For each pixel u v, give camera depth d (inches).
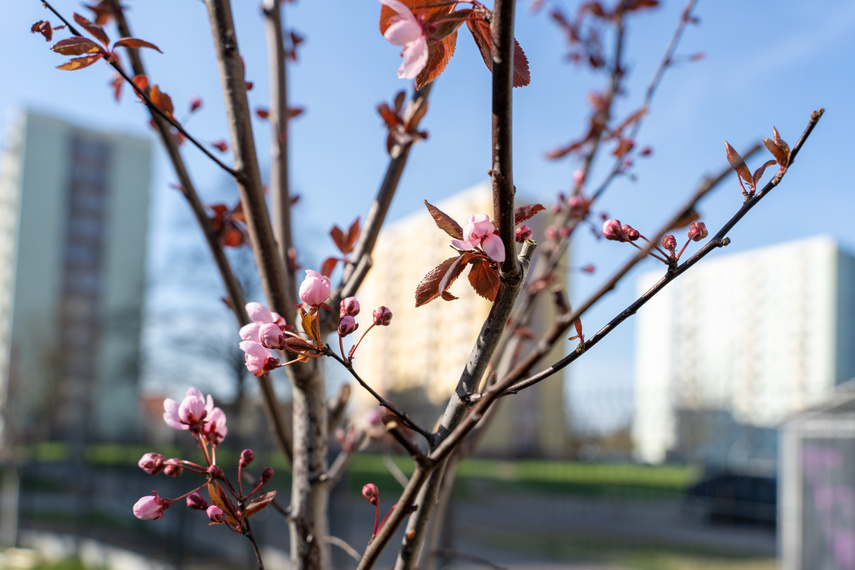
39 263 1667.1
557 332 35.4
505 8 28.4
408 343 1721.2
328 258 55.2
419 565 60.2
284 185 64.8
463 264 32.5
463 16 30.0
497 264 32.6
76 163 1753.2
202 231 59.0
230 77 48.6
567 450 442.6
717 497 469.7
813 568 267.1
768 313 2209.6
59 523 465.4
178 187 58.7
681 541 421.4
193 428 40.2
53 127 1731.1
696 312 2362.2
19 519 456.1
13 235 1672.0
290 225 63.9
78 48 42.3
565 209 70.9
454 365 1525.6
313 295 34.3
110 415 1535.4
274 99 67.1
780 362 2164.1
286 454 56.0
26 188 1679.4
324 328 52.1
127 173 1806.1
